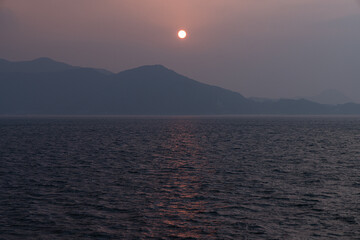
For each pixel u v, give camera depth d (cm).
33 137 9512
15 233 1959
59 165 4434
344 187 3125
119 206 2491
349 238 1911
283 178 3559
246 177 3619
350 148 6662
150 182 3344
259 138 9250
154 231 2009
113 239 1891
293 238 1916
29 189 3008
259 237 1930
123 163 4631
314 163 4662
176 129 14188
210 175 3738
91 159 5022
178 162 4744
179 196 2788
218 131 12719
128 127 16038
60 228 2041
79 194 2838
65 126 17150
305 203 2581
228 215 2297
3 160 4869
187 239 1900
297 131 12719
